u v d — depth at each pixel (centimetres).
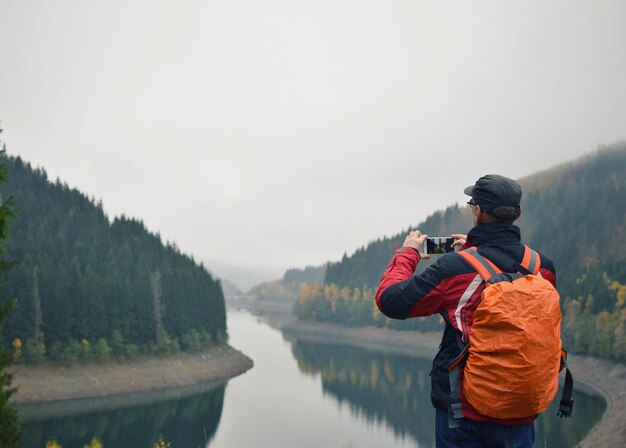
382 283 299
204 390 8738
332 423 6444
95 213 18612
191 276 13062
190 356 10894
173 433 5956
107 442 5559
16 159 18225
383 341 17400
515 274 262
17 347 8425
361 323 19825
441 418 272
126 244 14475
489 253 273
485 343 242
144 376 9288
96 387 8400
